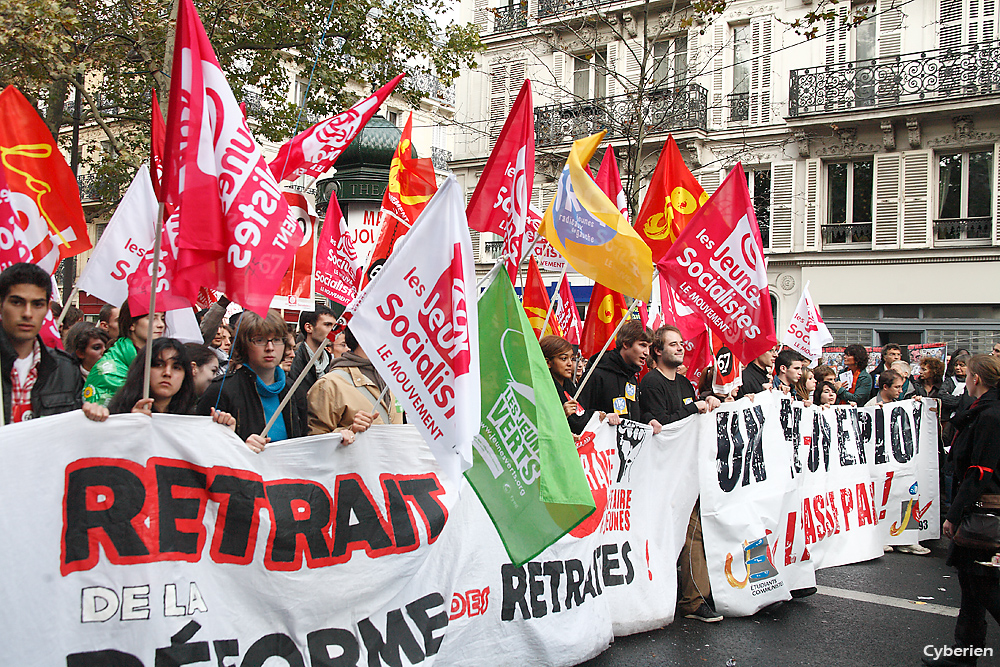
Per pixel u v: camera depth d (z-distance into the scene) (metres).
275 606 3.71
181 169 3.60
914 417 8.64
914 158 21.25
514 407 4.12
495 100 26.66
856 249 22.02
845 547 7.67
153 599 3.37
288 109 17.31
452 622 4.34
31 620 3.08
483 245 26.45
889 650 5.29
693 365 7.70
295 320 9.35
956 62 20.52
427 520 4.29
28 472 3.13
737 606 5.80
